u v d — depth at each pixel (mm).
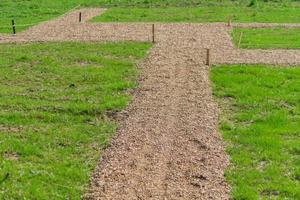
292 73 27141
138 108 22156
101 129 20141
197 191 15336
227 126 20297
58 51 31953
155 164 16953
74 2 53531
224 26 40469
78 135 19516
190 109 22031
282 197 15195
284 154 18047
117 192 15219
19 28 39594
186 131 19641
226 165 17062
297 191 15422
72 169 16672
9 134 19562
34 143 18797
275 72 27234
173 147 18234
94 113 21828
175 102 22875
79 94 24062
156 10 48188
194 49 32500
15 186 15492
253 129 20047
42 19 43781
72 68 28219
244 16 44875
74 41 34719
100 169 16719
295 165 17203
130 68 28328
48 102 22859
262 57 30641
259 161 17516
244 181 16000
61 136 19453
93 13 46875
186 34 37219
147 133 19438
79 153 18094
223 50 32344
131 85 25250
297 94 24031
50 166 16922
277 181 16047
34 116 21344
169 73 27219
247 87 24953
